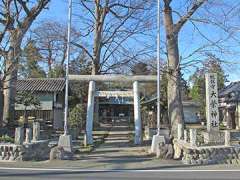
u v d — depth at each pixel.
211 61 25.00
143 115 49.81
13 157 17.89
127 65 36.28
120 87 41.44
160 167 15.88
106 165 16.53
